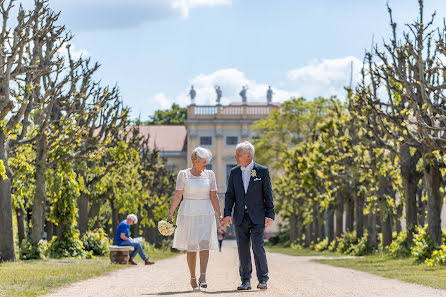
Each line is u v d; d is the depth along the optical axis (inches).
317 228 1964.8
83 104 849.5
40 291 372.5
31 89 721.0
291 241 2463.1
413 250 805.9
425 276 526.0
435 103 764.0
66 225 906.7
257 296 324.5
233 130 3494.1
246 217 368.5
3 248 707.4
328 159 1282.0
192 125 3494.1
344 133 1259.2
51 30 773.3
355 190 1352.1
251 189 367.6
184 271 626.2
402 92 787.4
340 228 1574.8
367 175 1155.9
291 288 388.5
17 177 886.4
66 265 668.7
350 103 998.4
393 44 801.6
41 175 857.5
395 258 911.7
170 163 3496.6
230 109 3518.7
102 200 1211.2
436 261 693.3
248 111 3518.7
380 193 1117.7
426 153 812.6
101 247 1000.2
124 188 1251.8
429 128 726.5
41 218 858.1
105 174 1059.9
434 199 813.9
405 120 821.9
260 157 2476.6
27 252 829.8
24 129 730.8
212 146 3496.6
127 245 770.2
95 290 384.2
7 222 706.8
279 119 2432.3
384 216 1111.0
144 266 733.3
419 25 754.2
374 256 1075.3
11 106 625.6
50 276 489.1
